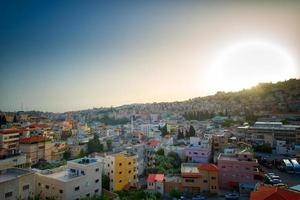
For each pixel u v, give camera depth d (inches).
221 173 2962.6
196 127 7116.1
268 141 4768.7
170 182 2726.4
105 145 5319.9
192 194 2620.6
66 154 4714.6
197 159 3838.6
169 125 7667.3
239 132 5378.9
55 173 2250.2
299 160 3575.3
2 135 3988.7
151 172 3503.9
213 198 2532.0
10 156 2709.2
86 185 2112.5
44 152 4313.5
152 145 4569.4
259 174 2827.3
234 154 3270.2
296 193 1563.7
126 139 5940.0
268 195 1530.5
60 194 1942.7
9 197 1594.5
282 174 3159.5
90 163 2234.3
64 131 6501.0
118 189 2755.9
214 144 4340.6
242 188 2704.2
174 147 4254.4
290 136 4810.5
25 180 1808.6
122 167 2824.8
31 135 4756.4
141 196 2378.2
